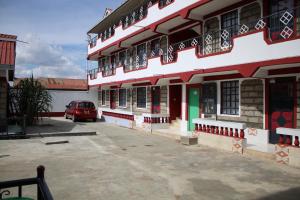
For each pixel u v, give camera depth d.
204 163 9.94
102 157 10.92
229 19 13.93
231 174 8.56
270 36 11.48
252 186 7.47
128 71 22.03
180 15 15.38
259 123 12.45
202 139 13.48
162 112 19.81
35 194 6.87
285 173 8.61
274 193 6.95
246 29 12.63
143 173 8.71
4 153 11.48
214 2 13.38
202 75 14.73
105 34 28.45
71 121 25.86
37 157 10.82
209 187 7.42
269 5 11.91
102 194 6.94
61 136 16.17
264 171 8.84
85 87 36.66
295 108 11.03
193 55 14.60
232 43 12.21
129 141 14.92
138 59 22.64
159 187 7.44
